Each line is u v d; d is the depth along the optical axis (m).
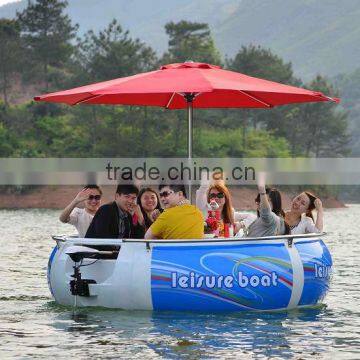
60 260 30.50
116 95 35.22
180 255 28.55
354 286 39.22
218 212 31.92
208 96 35.59
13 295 35.28
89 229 30.67
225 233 31.91
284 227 31.53
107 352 23.58
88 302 29.78
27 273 44.97
